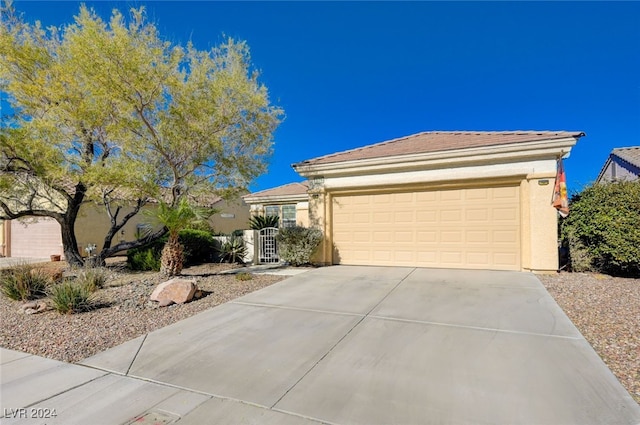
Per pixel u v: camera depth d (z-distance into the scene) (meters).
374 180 11.48
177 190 11.94
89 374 4.16
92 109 10.02
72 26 10.09
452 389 3.56
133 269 13.17
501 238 9.90
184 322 6.14
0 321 6.32
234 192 12.81
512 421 2.99
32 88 10.15
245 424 3.06
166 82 10.30
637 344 4.45
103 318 6.41
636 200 8.71
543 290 7.37
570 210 9.95
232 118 11.44
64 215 12.67
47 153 9.83
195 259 14.65
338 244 12.20
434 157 10.50
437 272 9.81
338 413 3.20
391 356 4.44
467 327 5.37
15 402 3.49
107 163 10.75
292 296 7.79
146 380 3.98
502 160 9.79
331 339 5.11
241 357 4.58
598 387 3.48
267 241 14.31
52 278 8.90
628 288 7.44
